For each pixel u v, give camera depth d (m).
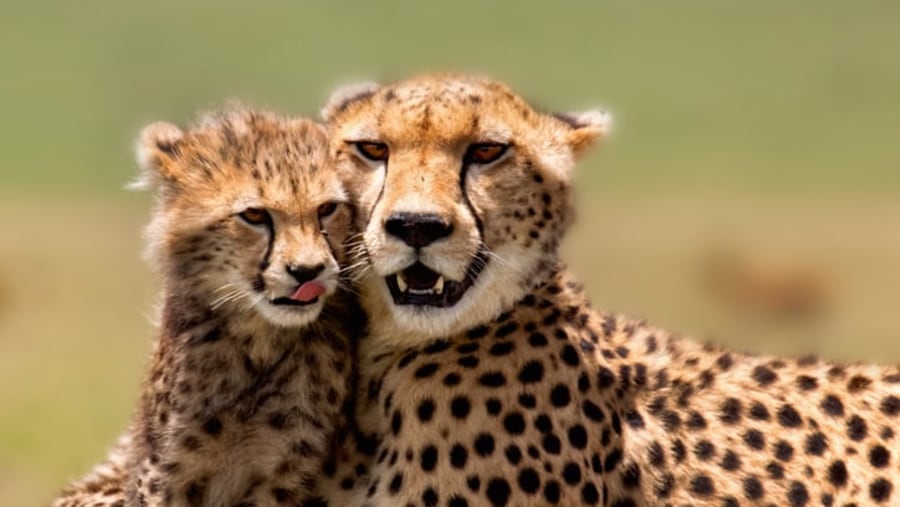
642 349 11.09
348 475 10.78
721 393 10.94
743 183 63.31
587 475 10.39
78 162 67.62
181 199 11.24
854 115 82.94
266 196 10.85
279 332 10.72
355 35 107.69
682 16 115.88
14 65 94.06
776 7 118.12
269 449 10.72
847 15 115.69
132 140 12.30
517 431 10.30
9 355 27.66
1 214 51.00
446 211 10.30
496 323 10.58
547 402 10.41
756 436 10.80
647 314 34.56
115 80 90.31
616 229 49.38
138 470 11.29
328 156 11.00
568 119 11.43
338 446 10.77
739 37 108.31
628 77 95.00
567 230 11.00
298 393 10.70
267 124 11.45
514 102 10.98
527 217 10.70
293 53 102.06
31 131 75.00
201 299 11.02
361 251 10.62
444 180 10.44
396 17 115.00
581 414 10.48
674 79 94.69
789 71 96.69
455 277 10.36
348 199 10.91
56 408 22.95
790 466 10.74
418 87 10.91
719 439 10.77
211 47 102.19
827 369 11.24
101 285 36.75
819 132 78.19
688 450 10.71
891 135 77.06
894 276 41.00
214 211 11.00
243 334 10.77
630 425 10.68
